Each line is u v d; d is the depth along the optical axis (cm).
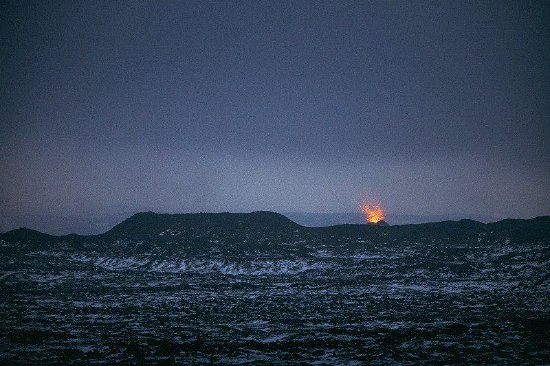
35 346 3803
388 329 4303
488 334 4103
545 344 3784
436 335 4103
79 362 3375
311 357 3516
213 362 3403
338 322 4731
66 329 4419
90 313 5175
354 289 6512
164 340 3956
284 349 3731
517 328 4303
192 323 4719
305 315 5081
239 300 5841
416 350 3641
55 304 5622
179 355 3575
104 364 3331
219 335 4197
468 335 4094
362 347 3747
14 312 5169
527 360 3375
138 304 5619
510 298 5828
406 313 5125
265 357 3528
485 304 5522
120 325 4606
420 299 5831
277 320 4844
